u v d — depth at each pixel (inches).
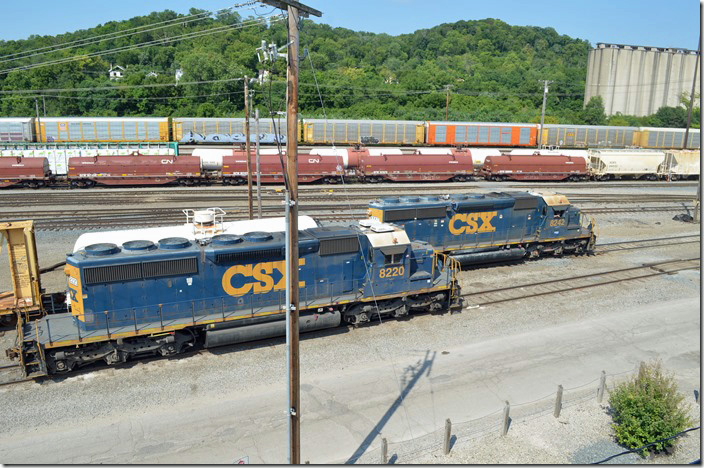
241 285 773.3
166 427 580.4
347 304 839.1
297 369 451.2
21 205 1625.2
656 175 2484.0
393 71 5241.1
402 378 692.7
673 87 4655.5
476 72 5152.6
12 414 599.2
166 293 732.0
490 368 725.3
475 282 1078.4
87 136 2748.5
